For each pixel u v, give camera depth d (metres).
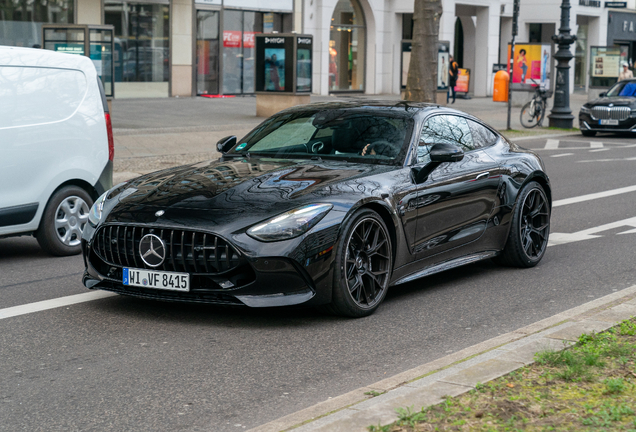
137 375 4.38
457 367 4.25
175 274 5.09
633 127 21.77
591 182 13.46
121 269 5.41
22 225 7.39
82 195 7.89
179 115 22.91
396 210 5.69
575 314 5.42
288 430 3.42
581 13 43.09
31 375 4.38
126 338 5.03
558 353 4.21
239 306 5.59
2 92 7.18
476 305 5.95
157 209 5.25
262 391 4.14
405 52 31.06
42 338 5.04
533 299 6.15
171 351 4.78
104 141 8.05
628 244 8.38
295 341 4.99
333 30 34.69
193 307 5.73
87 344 4.91
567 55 24.25
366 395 3.92
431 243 6.11
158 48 29.08
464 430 3.30
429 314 5.68
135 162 13.98
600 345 4.43
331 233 5.17
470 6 38.88
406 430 3.29
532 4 41.91
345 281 5.30
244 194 5.31
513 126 24.73
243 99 29.95
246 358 4.67
